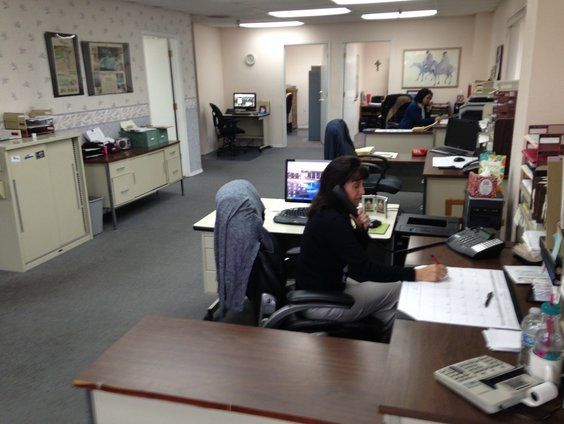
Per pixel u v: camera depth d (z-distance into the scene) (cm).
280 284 216
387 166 447
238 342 152
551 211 167
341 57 898
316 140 1045
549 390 109
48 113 443
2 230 374
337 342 151
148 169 543
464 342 137
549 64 233
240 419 124
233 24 858
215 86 937
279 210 305
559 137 200
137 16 596
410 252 219
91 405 138
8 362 259
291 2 598
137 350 148
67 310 318
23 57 436
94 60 526
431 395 113
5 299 334
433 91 874
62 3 477
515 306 157
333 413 118
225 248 217
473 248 208
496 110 330
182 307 321
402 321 150
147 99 628
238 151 923
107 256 414
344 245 195
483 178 247
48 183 400
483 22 790
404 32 859
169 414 131
